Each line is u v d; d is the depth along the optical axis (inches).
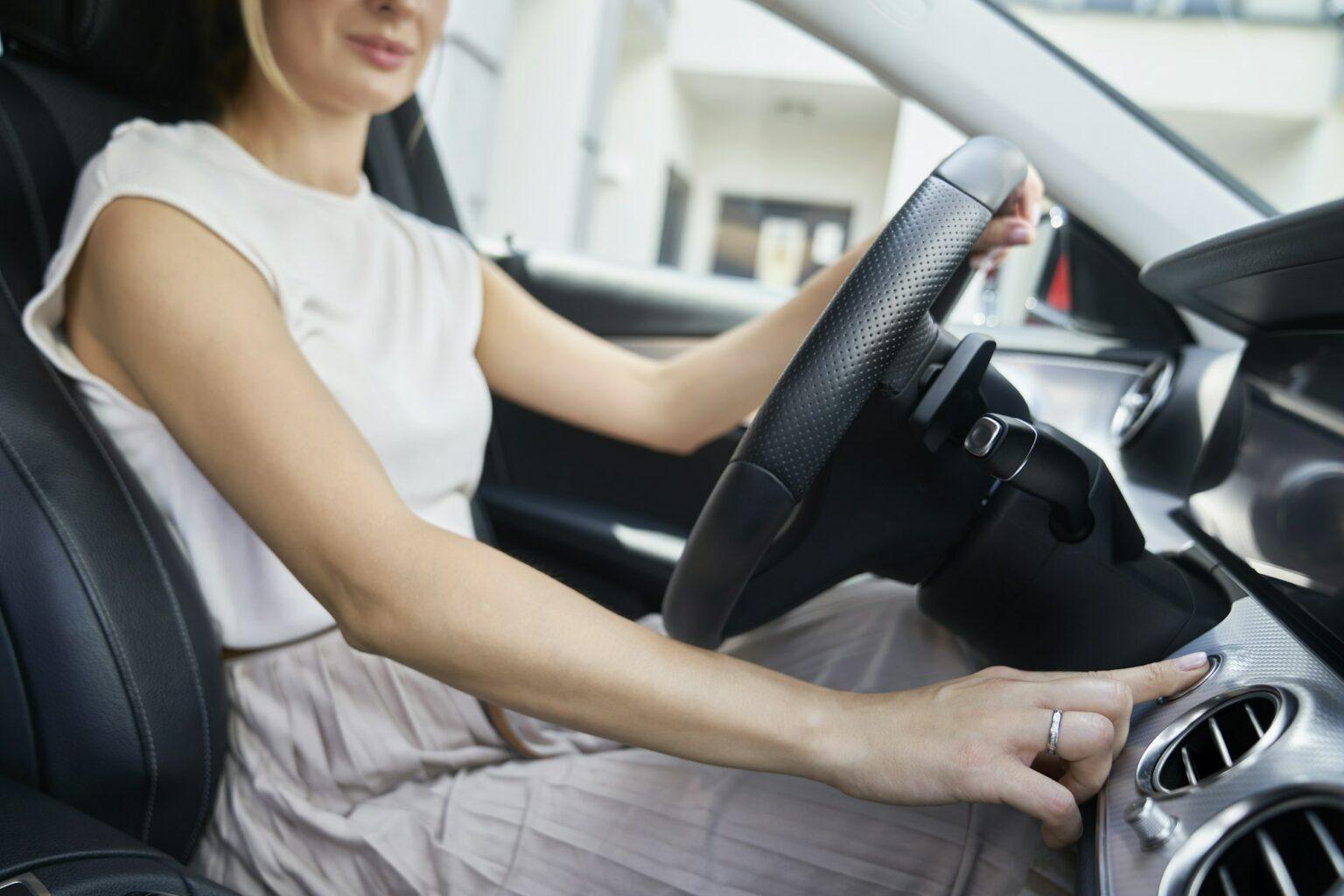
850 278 20.3
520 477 53.3
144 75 34.8
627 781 25.8
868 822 22.4
